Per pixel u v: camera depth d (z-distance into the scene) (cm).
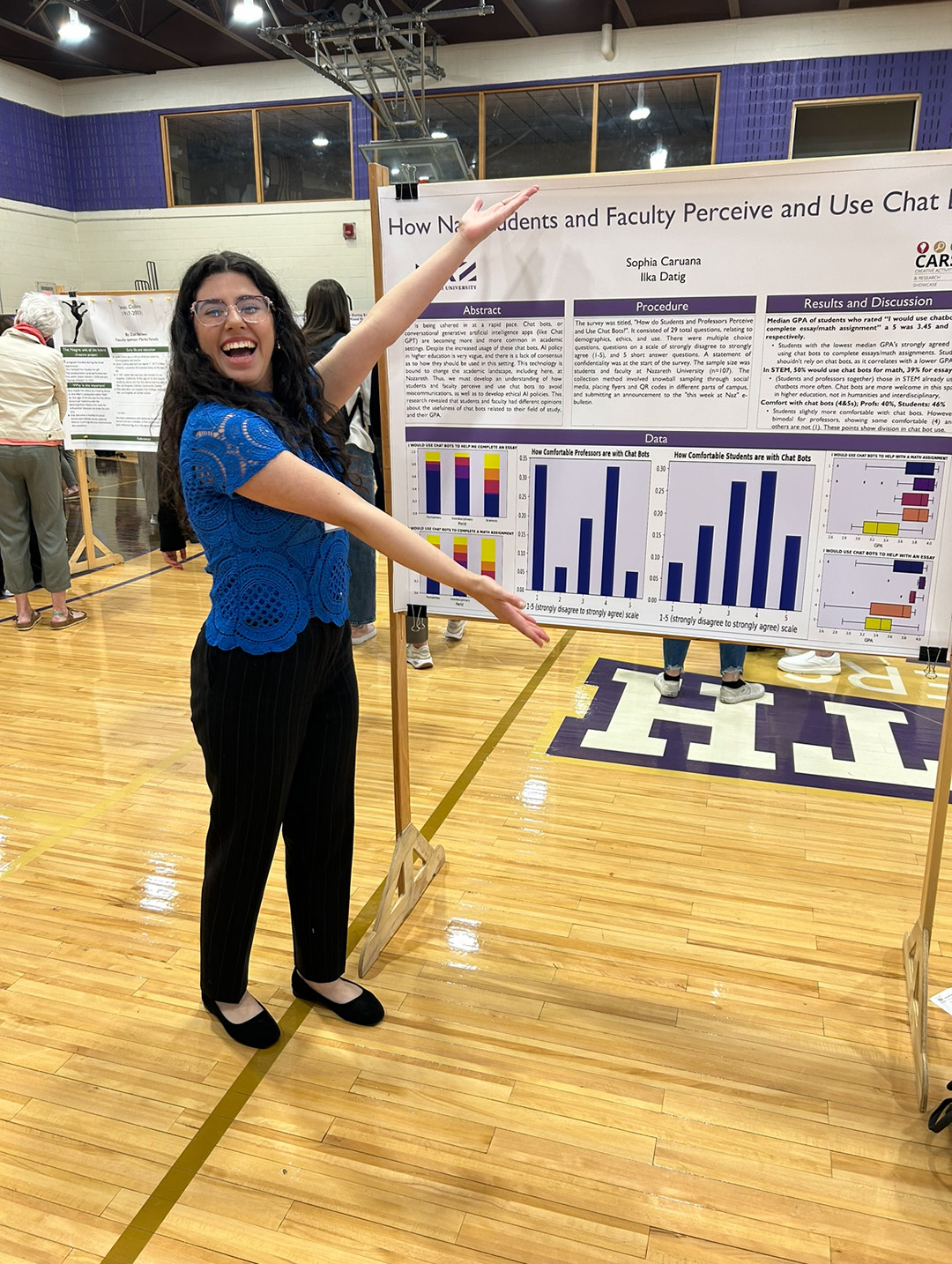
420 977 186
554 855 231
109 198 991
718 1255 127
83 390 492
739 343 163
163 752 295
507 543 189
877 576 167
